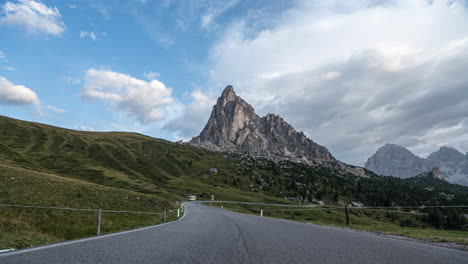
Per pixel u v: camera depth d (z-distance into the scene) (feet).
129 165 548.31
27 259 15.81
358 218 439.63
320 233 38.58
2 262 14.88
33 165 348.18
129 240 26.43
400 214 550.36
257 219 78.84
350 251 21.31
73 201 108.06
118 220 90.07
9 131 554.05
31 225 59.62
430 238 34.83
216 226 49.29
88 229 52.54
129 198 145.48
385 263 16.57
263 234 35.24
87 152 554.46
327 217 391.04
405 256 19.34
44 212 76.13
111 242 24.49
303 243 26.13
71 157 462.60
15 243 27.14
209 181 638.94
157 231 37.96
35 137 568.82
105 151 602.03
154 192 319.47
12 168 147.13
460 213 551.18
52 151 493.77
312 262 16.51
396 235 40.60
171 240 27.04
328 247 23.49
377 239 31.91
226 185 636.07
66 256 16.94
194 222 61.21
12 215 66.74
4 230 50.11
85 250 19.49
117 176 368.27
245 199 439.63
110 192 144.66
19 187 105.50
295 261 16.78
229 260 16.85
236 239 28.89
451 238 34.27
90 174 354.74
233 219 74.33
